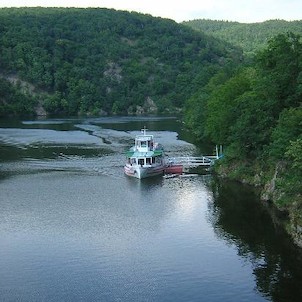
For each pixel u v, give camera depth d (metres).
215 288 42.72
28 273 45.75
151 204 68.12
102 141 134.00
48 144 127.19
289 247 50.97
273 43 80.25
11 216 62.28
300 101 73.81
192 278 44.59
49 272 46.00
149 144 94.00
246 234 54.91
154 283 43.72
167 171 90.25
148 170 85.88
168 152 111.62
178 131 160.25
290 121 62.81
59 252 50.53
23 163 99.25
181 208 65.81
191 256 49.34
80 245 52.44
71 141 133.75
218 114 97.81
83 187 78.50
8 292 42.06
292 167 56.88
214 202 67.75
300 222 52.69
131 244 52.72
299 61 73.69
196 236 54.81
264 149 73.62
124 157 107.19
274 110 76.06
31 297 41.25
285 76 73.75
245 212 62.53
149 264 47.62
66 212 64.25
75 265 47.47
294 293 41.69
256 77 92.38
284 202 61.34
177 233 55.91
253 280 44.03
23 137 142.00
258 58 82.12
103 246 52.16
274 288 42.56
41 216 62.41
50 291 42.28
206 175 87.00
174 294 41.72
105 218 61.72
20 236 55.06
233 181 79.56
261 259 48.28
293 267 46.38
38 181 82.50
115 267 47.03
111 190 76.62
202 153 109.94
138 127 176.38
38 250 51.06
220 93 106.81
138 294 41.72
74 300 40.75
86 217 62.06
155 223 59.62
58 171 91.25
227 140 88.12
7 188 77.12
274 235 54.31
